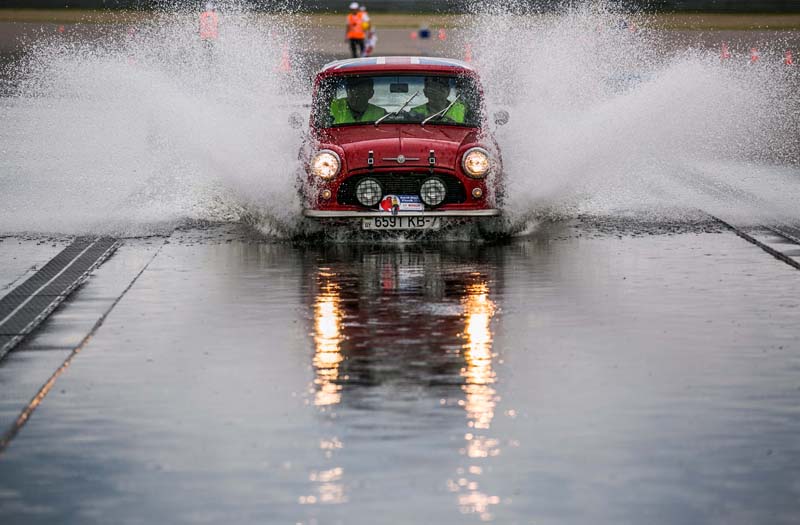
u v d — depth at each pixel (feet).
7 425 52.34
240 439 50.31
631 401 55.93
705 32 480.64
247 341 68.28
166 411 54.54
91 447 49.52
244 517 41.68
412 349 66.28
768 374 60.80
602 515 41.73
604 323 72.69
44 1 530.68
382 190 104.47
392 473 45.96
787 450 48.75
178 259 96.43
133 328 71.72
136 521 41.47
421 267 92.68
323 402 55.88
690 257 96.53
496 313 75.77
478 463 47.09
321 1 584.81
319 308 77.46
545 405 55.21
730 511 42.11
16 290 83.05
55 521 41.57
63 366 62.90
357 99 111.65
